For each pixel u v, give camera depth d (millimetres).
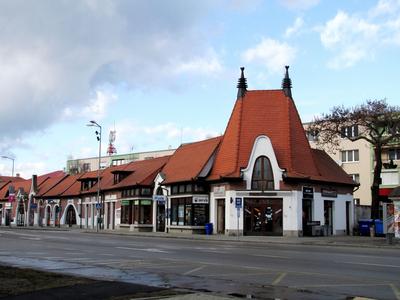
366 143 65500
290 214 41562
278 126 45031
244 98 47188
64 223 75312
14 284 12039
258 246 29203
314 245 32125
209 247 27469
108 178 66500
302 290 11906
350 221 48125
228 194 43219
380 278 14070
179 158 54344
